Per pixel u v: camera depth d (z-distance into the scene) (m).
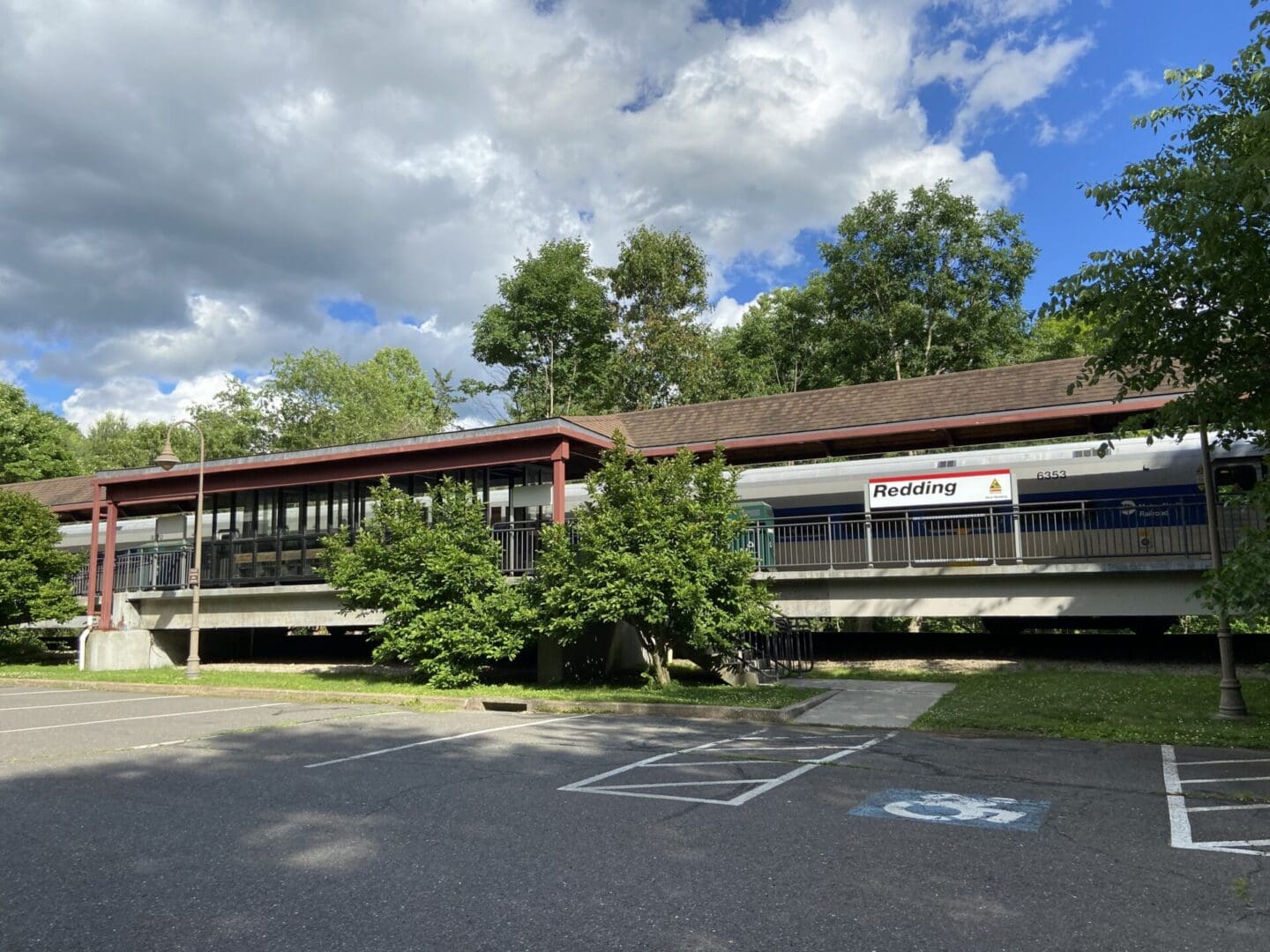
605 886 5.08
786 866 5.44
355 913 4.68
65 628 30.12
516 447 19.39
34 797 7.88
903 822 6.54
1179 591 15.81
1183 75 9.81
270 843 6.13
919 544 18.11
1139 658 17.52
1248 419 10.04
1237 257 8.88
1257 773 8.46
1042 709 12.48
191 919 4.63
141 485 24.08
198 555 20.31
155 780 8.55
